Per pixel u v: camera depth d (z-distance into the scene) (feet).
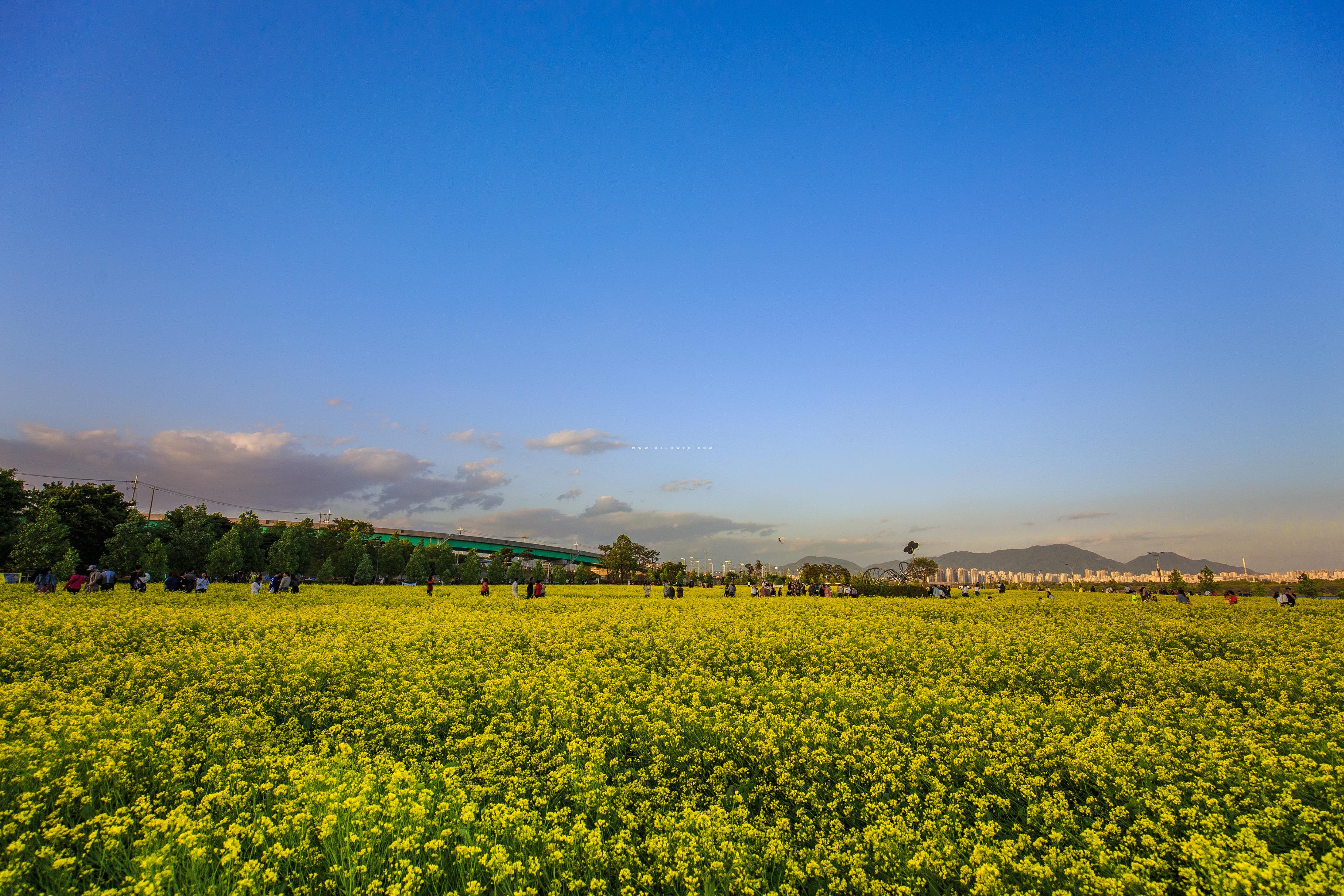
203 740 30.25
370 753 31.09
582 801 24.77
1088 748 28.22
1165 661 51.47
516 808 23.70
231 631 63.72
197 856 18.33
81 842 21.18
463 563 270.46
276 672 45.09
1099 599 148.56
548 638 62.23
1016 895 18.16
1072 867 19.07
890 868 20.24
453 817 22.72
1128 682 44.34
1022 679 46.98
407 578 256.73
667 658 54.13
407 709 35.60
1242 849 19.70
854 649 55.93
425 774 27.37
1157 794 24.12
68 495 193.77
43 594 108.17
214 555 188.44
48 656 48.70
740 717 34.12
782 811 25.14
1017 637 63.31
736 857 19.80
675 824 21.98
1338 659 50.37
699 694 39.19
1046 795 24.63
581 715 35.06
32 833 19.90
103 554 188.65
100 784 24.57
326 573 227.40
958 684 44.29
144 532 186.50
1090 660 51.96
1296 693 40.65
